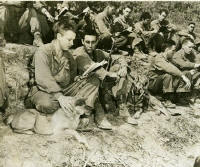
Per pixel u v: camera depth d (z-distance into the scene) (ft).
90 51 10.82
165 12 13.37
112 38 12.17
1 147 8.86
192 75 13.05
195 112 12.74
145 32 13.01
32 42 11.07
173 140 11.21
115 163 9.65
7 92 9.84
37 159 8.90
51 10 11.48
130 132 10.83
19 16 10.88
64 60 10.32
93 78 10.42
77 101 10.08
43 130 9.59
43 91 9.95
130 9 12.85
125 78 11.34
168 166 10.25
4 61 10.27
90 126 10.48
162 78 12.42
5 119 9.68
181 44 13.28
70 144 9.55
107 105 10.99
